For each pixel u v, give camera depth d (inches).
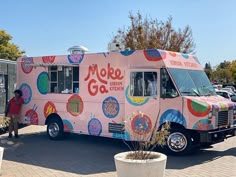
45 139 487.5
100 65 426.3
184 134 370.9
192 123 361.4
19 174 297.6
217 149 416.2
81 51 487.2
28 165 331.3
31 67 502.6
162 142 279.7
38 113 494.3
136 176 217.8
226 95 816.9
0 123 452.1
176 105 369.7
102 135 424.8
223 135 382.9
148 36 1283.2
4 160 352.5
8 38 1744.6
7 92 583.5
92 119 434.9
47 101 483.8
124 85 403.2
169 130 377.1
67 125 462.9
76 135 523.2
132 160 221.8
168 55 389.4
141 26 1280.8
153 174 219.8
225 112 382.9
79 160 353.7
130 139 394.9
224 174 298.2
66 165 331.9
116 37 1269.7
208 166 328.2
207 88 412.8
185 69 400.2
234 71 2699.3
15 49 1737.2
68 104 460.8
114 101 412.2
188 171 309.1
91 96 435.5
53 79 478.6
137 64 394.3
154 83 383.2
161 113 378.0
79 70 448.5
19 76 517.0
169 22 1304.1
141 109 389.4
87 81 439.5
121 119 404.8
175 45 1294.3
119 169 224.5
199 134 367.6
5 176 289.7
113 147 427.5
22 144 446.6
